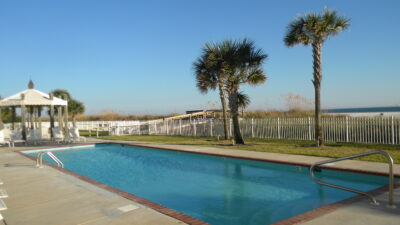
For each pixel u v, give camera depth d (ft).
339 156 35.86
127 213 18.04
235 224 19.21
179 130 85.87
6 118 120.26
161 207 18.93
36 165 35.99
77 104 120.06
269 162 35.53
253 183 29.19
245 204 23.02
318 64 45.60
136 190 28.50
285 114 80.43
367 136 49.49
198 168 37.78
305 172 31.96
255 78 52.42
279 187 27.30
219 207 22.62
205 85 60.95
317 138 46.26
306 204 22.40
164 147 53.31
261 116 81.76
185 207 22.95
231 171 35.09
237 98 53.88
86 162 46.47
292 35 46.03
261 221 19.52
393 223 15.07
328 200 23.12
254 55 53.47
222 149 47.29
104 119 163.94
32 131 65.26
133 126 98.48
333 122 54.03
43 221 17.20
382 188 21.27
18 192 23.81
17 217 17.99
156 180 32.42
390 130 46.88
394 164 30.12
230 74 53.06
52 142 68.95
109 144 66.03
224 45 54.03
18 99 62.80
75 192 23.22
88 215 17.94
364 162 31.63
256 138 64.69
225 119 63.26
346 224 15.14
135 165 42.73
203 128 78.23
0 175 30.99
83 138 70.79
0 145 63.46
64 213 18.45
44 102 64.34
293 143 52.70
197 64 60.13
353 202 18.49
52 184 26.16
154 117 145.79
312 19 43.88
